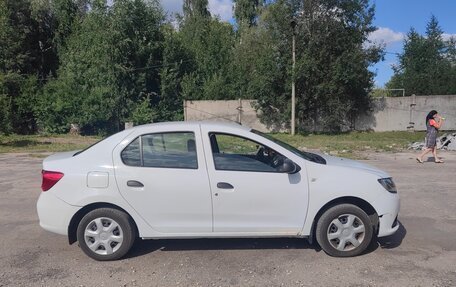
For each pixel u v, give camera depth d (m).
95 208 5.03
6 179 10.51
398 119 29.64
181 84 31.34
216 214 4.99
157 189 4.95
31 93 28.38
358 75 27.36
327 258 5.08
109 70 28.64
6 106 20.22
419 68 36.25
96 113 27.95
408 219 6.75
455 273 4.63
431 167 12.37
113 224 5.02
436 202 7.88
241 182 4.98
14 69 30.66
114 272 4.73
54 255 5.27
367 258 5.08
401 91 36.12
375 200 5.09
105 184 4.95
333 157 5.84
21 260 5.10
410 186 9.37
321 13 27.70
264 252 5.29
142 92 29.67
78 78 29.14
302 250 5.35
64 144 20.64
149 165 5.02
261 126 29.80
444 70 34.62
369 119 29.64
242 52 36.03
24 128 29.22
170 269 4.79
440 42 35.91
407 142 21.72
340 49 27.67
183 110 31.05
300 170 5.07
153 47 30.05
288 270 4.74
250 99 30.17
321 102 28.50
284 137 25.47
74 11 35.06
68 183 4.96
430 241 5.70
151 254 5.25
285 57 27.45
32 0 33.62
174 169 5.00
